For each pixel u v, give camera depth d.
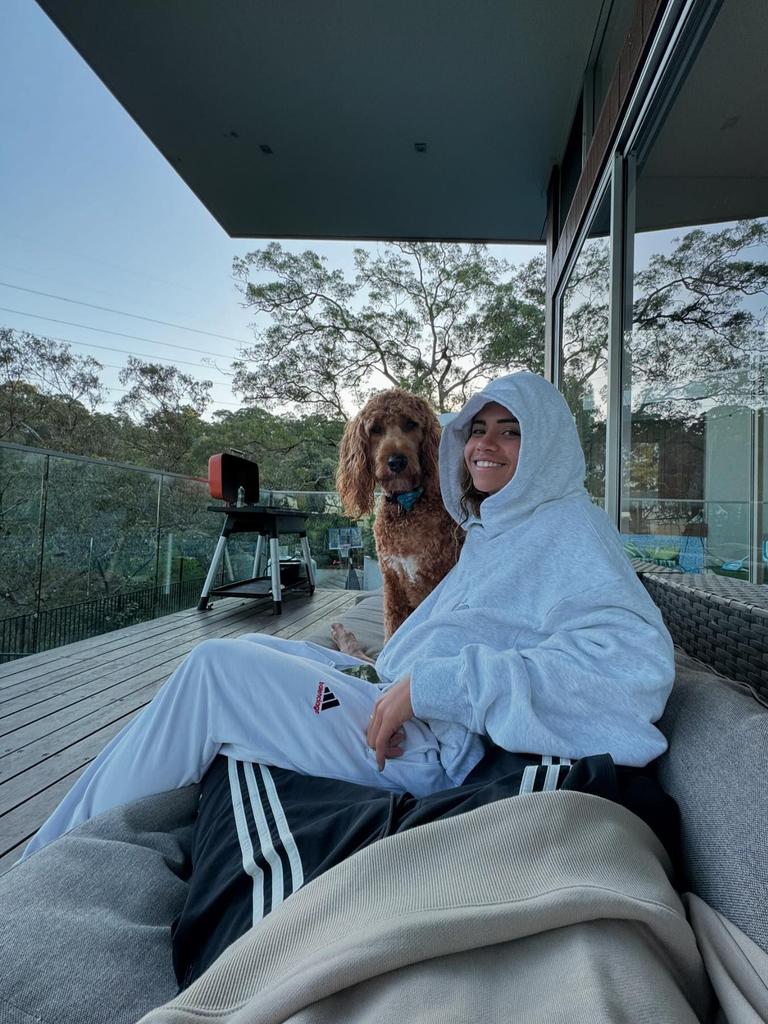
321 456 17.08
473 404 1.12
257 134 3.49
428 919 0.44
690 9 1.46
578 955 0.41
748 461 1.93
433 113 3.26
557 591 0.89
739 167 1.93
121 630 3.81
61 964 0.63
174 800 0.97
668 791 0.71
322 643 2.14
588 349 2.83
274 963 0.46
